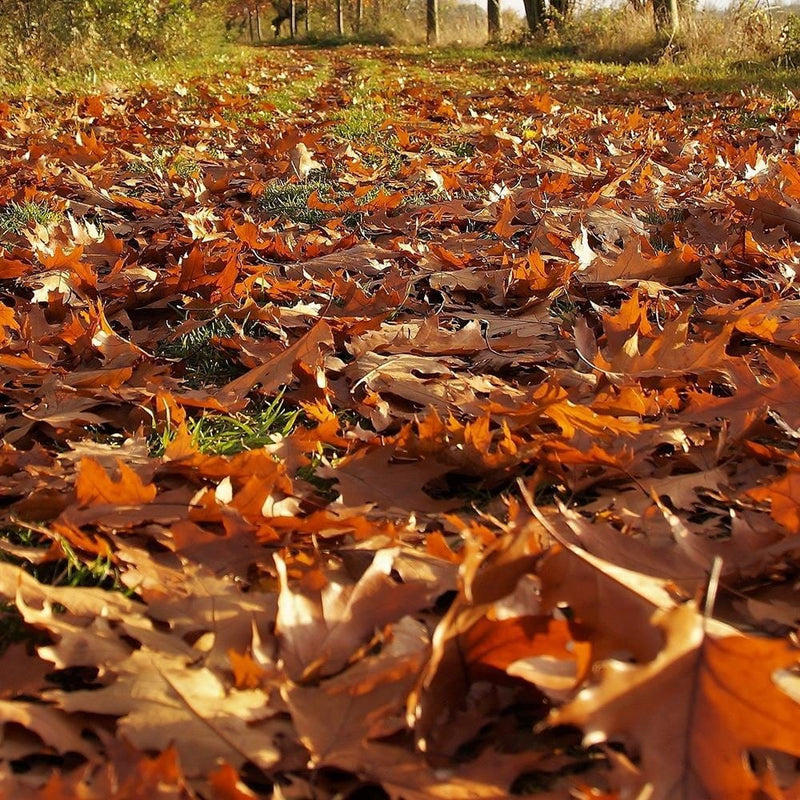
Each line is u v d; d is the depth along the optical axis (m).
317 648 1.47
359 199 5.57
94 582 1.78
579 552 1.39
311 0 56.72
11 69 15.69
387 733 1.27
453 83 15.70
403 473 2.12
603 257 4.02
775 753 1.29
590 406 2.35
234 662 1.37
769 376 2.74
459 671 1.36
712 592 1.20
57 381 2.66
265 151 7.36
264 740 1.30
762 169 5.73
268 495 1.85
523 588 1.45
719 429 2.38
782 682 1.28
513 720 1.40
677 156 6.98
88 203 5.71
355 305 3.46
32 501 1.95
